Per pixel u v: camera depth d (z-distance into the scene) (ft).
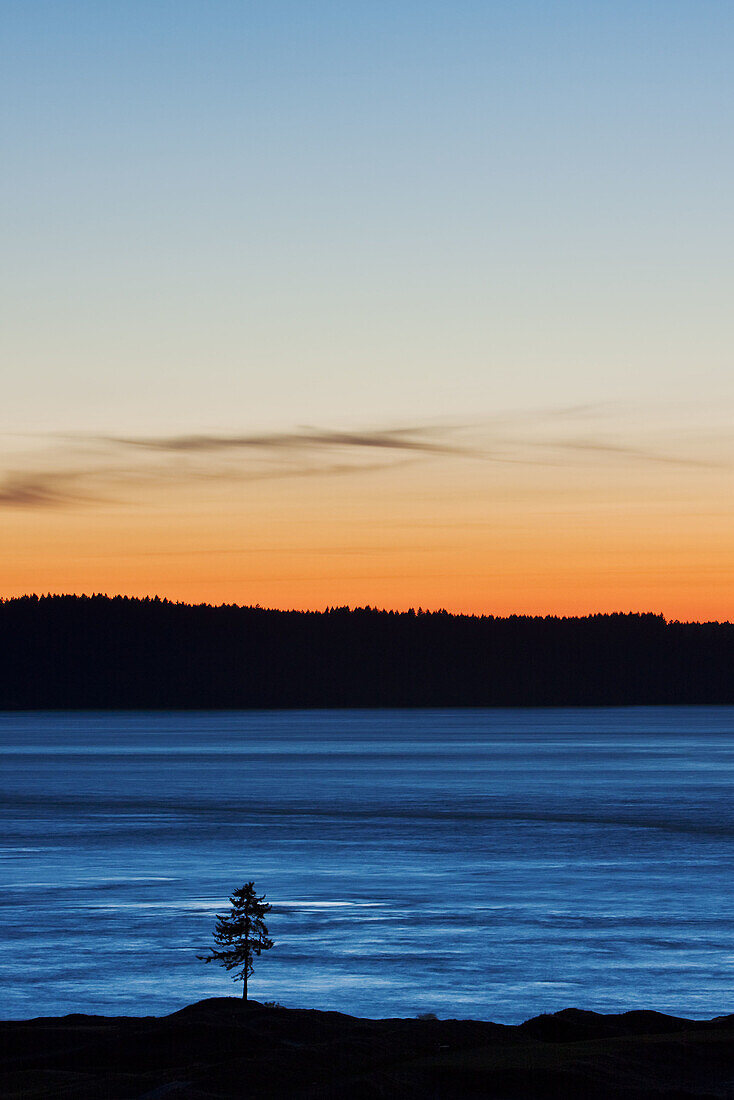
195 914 643.86
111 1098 258.78
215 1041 314.14
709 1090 250.78
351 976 502.38
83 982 494.59
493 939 575.38
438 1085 258.98
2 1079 285.84
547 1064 266.77
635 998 465.88
